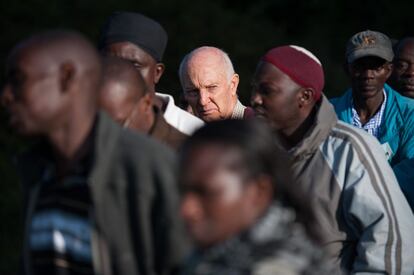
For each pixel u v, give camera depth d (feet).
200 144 18.58
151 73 34.71
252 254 18.03
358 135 28.76
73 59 22.88
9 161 68.80
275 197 18.81
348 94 42.01
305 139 28.43
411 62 46.32
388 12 102.37
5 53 75.72
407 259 28.55
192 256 19.38
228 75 37.17
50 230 23.40
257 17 95.55
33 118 22.82
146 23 34.60
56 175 23.58
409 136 40.32
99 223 22.75
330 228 28.45
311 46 95.14
